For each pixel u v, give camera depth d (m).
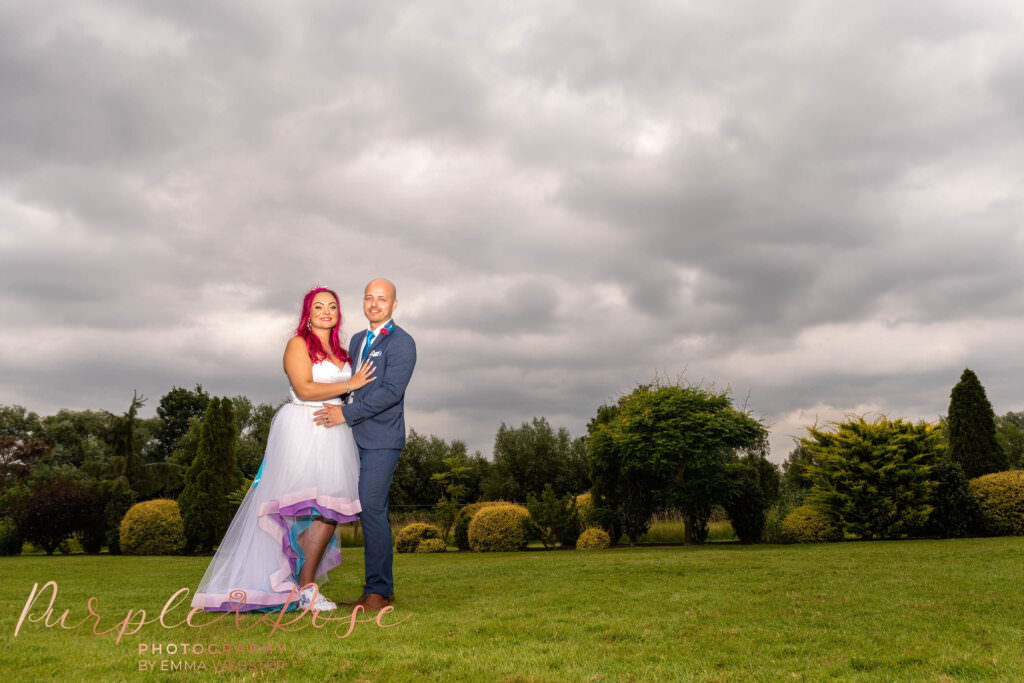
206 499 13.10
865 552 8.17
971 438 15.57
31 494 14.20
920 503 12.23
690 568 6.39
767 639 3.13
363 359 4.40
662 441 12.84
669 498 13.23
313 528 4.12
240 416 44.91
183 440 41.72
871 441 12.70
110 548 13.77
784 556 7.73
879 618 3.68
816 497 12.87
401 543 13.90
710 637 3.18
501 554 11.54
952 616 3.71
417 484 36.25
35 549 14.12
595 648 2.90
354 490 4.20
